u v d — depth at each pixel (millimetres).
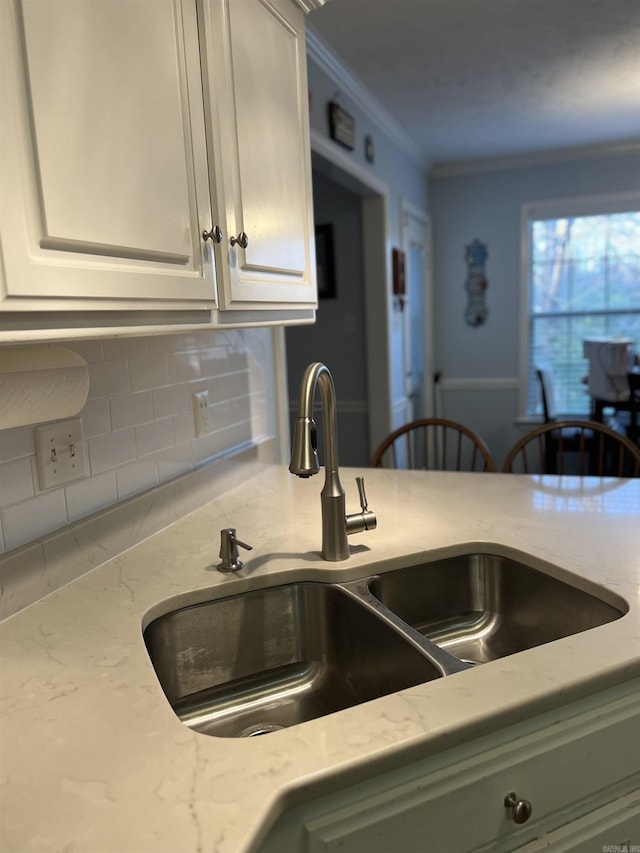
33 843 610
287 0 1366
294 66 1414
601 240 4965
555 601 1232
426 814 787
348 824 742
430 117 3834
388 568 1286
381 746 737
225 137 1122
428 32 2686
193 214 1038
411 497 1709
